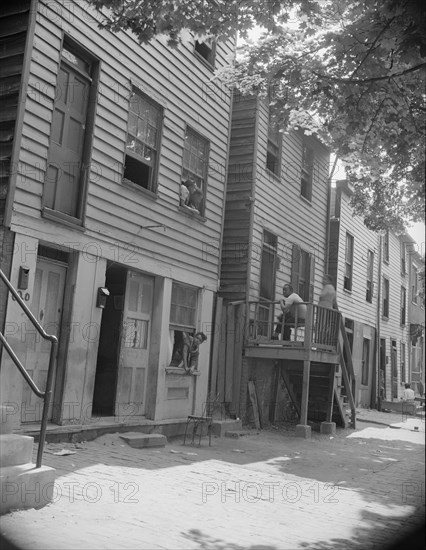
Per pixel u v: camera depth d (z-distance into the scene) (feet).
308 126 29.76
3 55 24.58
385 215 43.83
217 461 26.89
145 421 31.55
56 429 25.04
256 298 43.57
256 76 27.17
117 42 29.94
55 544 12.71
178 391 34.94
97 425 27.53
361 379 69.05
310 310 39.75
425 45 18.62
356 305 67.56
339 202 62.34
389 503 20.59
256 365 42.57
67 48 27.40
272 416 44.04
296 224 51.19
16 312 23.50
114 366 31.40
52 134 26.22
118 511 16.06
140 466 23.04
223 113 40.73
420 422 58.49
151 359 33.09
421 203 31.73
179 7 22.65
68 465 21.24
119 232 29.84
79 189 27.73
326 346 41.55
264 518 17.20
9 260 23.26
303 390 39.50
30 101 24.34
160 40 33.47
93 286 27.84
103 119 28.91
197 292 37.60
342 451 34.32
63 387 26.03
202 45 39.27
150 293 33.42
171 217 34.40
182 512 16.84
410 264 87.15
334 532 16.24
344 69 24.68
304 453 32.22
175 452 27.96
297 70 25.14
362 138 28.50
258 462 27.91
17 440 15.85
